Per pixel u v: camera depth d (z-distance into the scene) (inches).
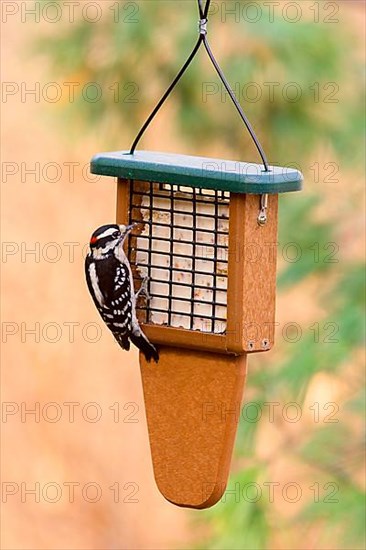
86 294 759.1
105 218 777.6
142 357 316.2
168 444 313.3
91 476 718.5
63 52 513.7
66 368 745.6
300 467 459.8
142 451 724.7
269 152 500.7
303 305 581.9
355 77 499.5
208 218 312.5
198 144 506.9
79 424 732.7
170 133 511.5
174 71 502.0
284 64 492.7
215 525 446.0
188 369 310.3
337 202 471.8
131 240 323.3
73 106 515.8
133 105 512.4
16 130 780.6
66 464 722.2
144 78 507.8
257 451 462.9
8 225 773.3
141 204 322.3
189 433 310.5
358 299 447.8
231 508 444.5
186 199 315.0
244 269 296.4
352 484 442.9
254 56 494.0
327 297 451.2
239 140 504.1
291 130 496.1
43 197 778.8
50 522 700.0
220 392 306.7
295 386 443.2
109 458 723.4
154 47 502.6
